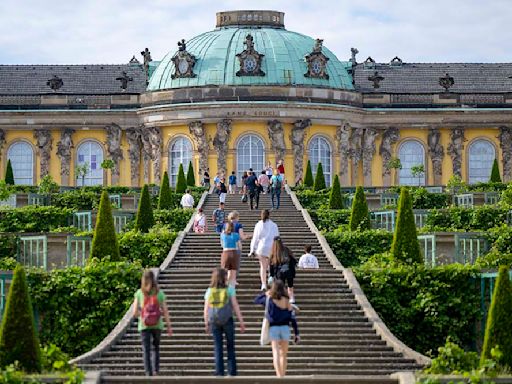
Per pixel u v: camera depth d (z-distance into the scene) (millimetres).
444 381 39281
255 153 119500
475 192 92500
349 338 51000
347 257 69625
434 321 56250
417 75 130375
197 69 120750
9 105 124438
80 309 56062
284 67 120062
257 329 51625
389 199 90188
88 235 67812
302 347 49875
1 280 53500
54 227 76750
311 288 56781
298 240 70750
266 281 54438
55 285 55844
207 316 42000
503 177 125188
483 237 67000
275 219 79125
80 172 123625
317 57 120750
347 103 121562
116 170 124250
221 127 118875
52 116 124312
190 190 98875
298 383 40062
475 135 125562
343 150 121312
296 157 119375
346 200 90062
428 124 124500
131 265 58156
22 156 124938
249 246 68438
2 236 68500
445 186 109188
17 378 38844
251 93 118812
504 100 125188
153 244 68188
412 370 47156
